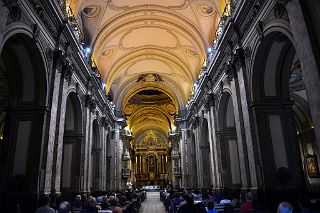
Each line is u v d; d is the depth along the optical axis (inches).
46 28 368.5
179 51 832.3
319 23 220.8
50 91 378.9
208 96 631.8
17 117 358.3
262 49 356.2
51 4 363.3
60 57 400.5
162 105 1471.5
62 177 518.3
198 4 601.6
